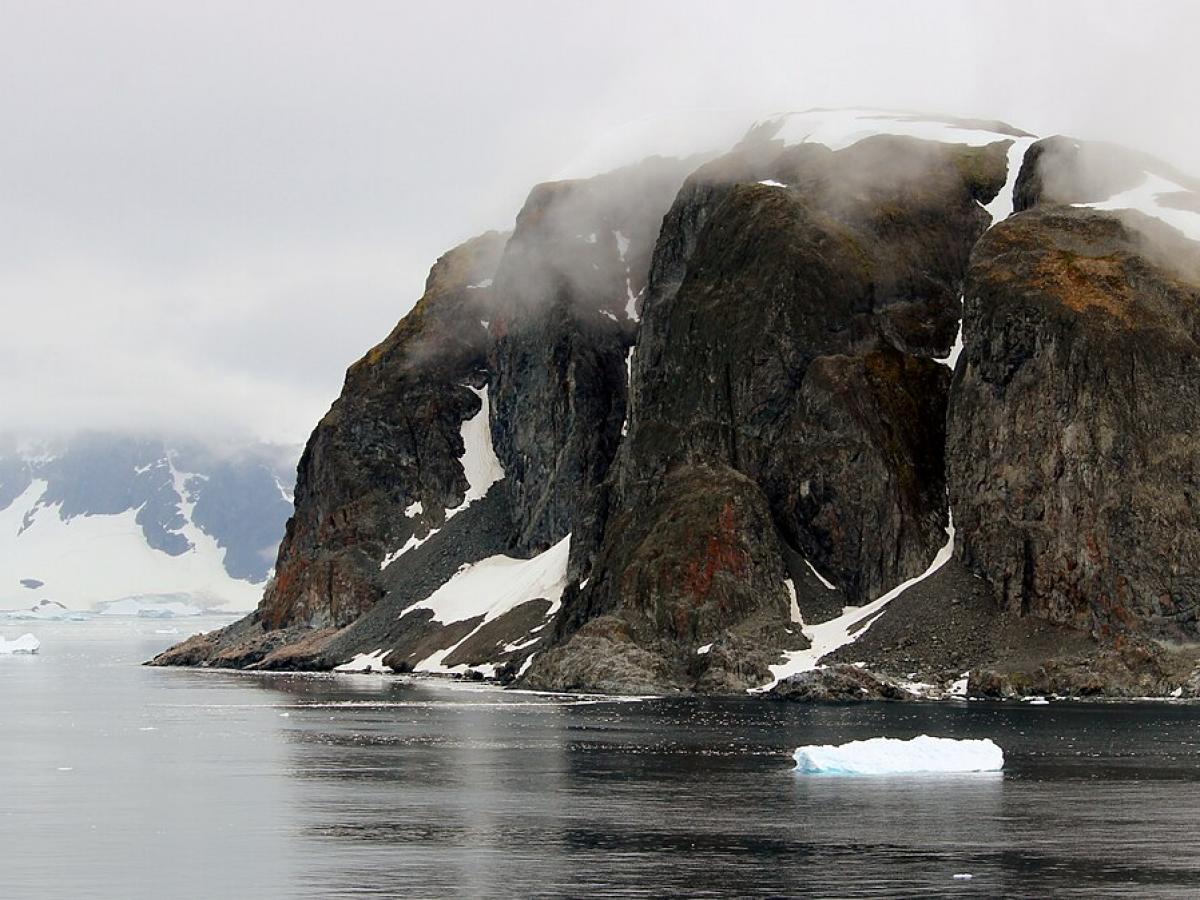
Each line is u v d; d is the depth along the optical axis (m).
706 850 80.25
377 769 112.25
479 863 77.56
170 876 75.75
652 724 141.62
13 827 89.19
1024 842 81.56
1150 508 170.75
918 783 102.06
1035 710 149.75
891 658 174.62
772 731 134.12
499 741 129.12
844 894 70.50
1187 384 176.12
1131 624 167.62
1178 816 88.88
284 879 74.62
